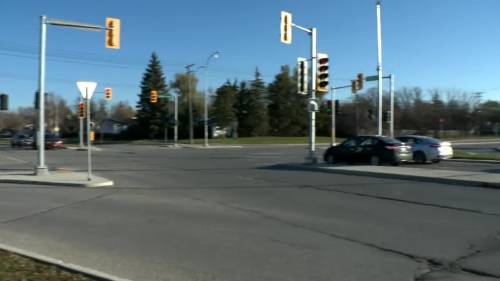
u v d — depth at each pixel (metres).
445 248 8.59
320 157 37.12
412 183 18.41
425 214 11.97
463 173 20.25
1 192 16.58
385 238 9.38
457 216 11.70
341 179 19.89
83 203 13.98
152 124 93.75
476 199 14.38
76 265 7.40
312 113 27.20
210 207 13.11
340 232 9.94
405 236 9.55
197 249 8.59
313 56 27.52
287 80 101.50
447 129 112.56
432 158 28.30
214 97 100.69
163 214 12.08
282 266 7.51
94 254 8.27
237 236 9.59
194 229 10.27
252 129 98.44
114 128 113.75
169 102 94.50
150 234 9.82
